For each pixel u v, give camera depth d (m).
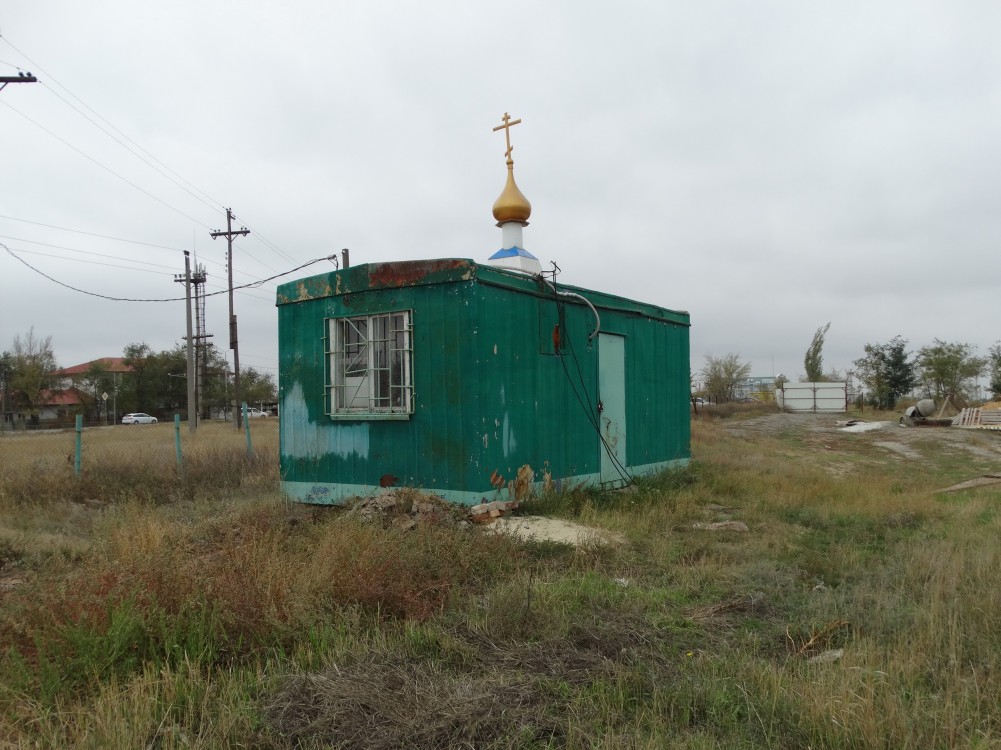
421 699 3.38
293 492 9.90
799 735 3.15
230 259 31.00
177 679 3.48
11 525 8.09
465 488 8.32
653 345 13.05
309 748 3.02
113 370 69.56
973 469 16.77
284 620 4.35
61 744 3.02
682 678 3.77
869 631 4.50
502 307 8.80
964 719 3.24
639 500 10.15
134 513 8.03
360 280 9.16
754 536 7.93
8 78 13.93
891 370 45.84
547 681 3.66
